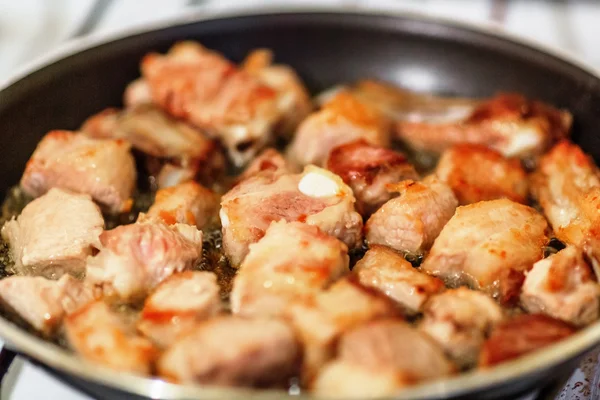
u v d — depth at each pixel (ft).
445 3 2.22
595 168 1.59
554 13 2.19
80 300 1.40
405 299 1.38
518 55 1.77
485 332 1.34
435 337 1.32
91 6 2.19
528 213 1.50
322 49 1.89
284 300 1.33
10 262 1.51
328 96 1.86
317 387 1.25
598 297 1.38
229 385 1.25
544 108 1.70
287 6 1.88
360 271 1.42
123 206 1.60
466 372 1.33
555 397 1.37
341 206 1.48
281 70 1.84
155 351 1.31
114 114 1.74
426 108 1.78
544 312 1.39
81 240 1.47
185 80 1.76
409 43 1.86
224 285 1.45
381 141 1.71
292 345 1.27
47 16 2.15
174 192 1.55
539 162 1.66
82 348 1.30
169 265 1.42
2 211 1.59
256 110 1.73
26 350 1.25
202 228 1.57
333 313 1.30
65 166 1.57
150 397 1.21
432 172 1.71
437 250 1.46
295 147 1.73
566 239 1.49
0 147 1.59
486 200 1.56
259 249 1.39
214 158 1.68
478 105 1.76
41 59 1.70
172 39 1.84
